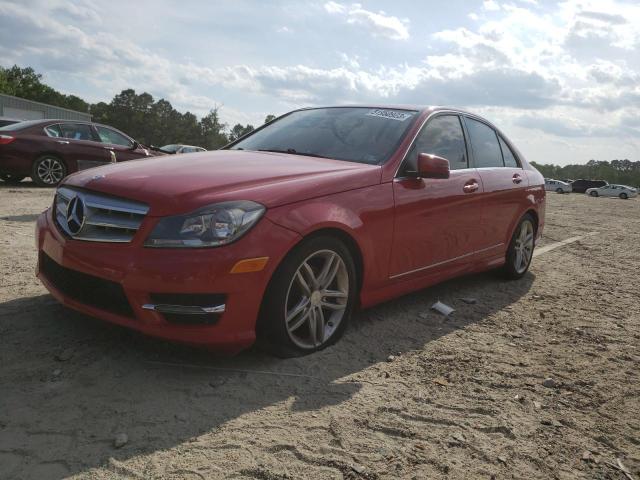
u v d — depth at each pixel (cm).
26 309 372
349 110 461
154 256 279
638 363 368
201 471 218
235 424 254
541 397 307
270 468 223
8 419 245
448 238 434
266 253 290
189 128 13750
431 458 240
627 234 1114
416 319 422
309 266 321
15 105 3925
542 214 594
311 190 324
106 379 287
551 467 241
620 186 5872
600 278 625
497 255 523
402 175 388
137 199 295
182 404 268
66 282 315
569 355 374
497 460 243
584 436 269
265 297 302
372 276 364
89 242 301
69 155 1209
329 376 309
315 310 332
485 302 487
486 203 479
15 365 295
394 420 269
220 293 281
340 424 261
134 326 288
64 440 233
